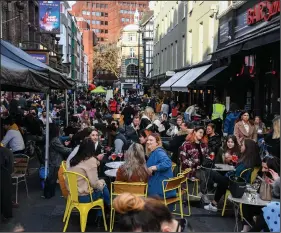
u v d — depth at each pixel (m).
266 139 6.89
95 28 93.56
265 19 11.83
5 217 6.27
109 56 74.25
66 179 5.73
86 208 5.63
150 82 44.19
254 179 6.21
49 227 5.93
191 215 6.61
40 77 7.03
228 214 6.65
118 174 5.89
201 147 7.36
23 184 8.68
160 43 38.84
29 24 23.75
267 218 3.88
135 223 2.28
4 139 8.75
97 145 7.95
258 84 13.09
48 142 7.90
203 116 19.08
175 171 7.86
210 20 20.58
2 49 7.25
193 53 24.22
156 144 6.02
